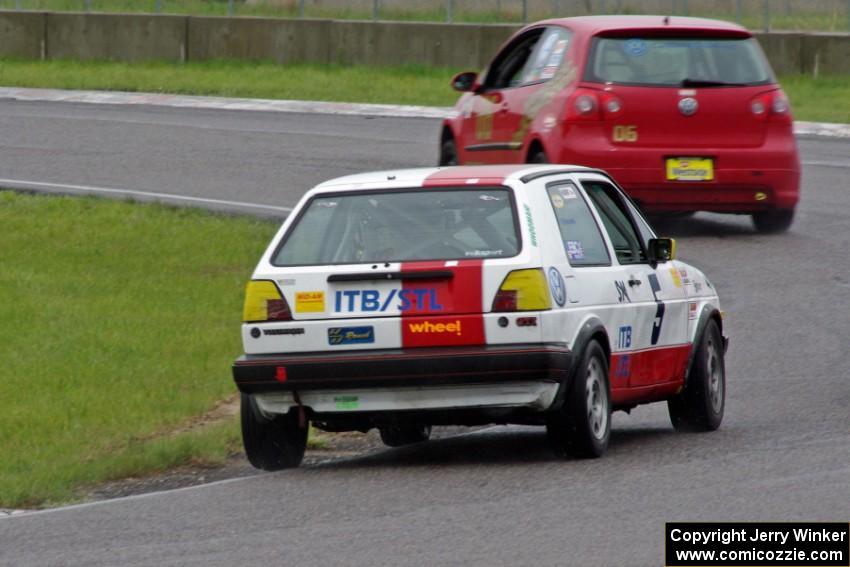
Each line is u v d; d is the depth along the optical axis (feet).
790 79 373.40
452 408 102.47
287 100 351.05
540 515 88.33
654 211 185.37
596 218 113.50
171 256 192.03
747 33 187.52
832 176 238.89
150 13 436.76
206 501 96.78
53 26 422.00
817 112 322.96
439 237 103.96
